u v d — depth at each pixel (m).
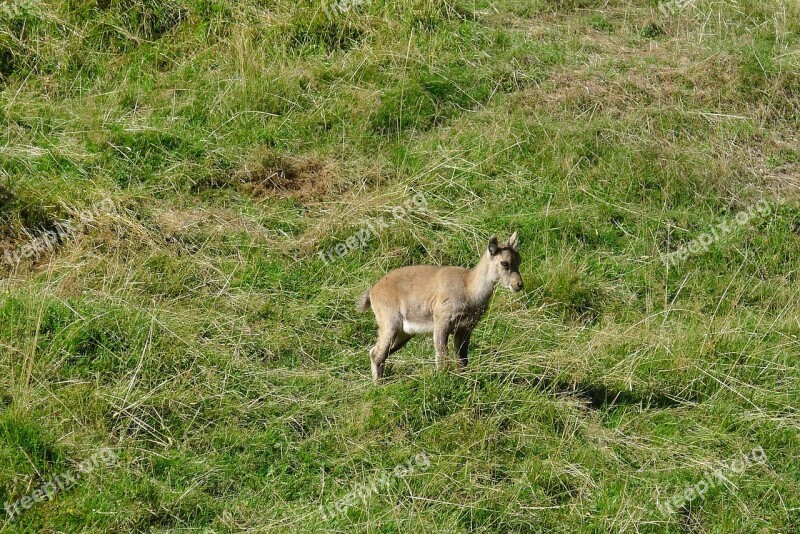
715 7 35.00
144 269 21.44
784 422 19.06
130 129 26.12
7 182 23.17
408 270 19.33
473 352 20.30
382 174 25.78
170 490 16.28
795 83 30.58
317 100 28.25
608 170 26.45
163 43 29.91
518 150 26.81
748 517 16.95
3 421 16.45
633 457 17.97
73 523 15.45
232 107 27.50
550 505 16.75
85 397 17.52
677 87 30.17
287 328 20.55
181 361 18.92
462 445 17.47
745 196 26.62
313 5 31.67
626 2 35.38
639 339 20.83
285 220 23.86
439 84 29.05
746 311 22.77
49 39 29.19
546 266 23.12
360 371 19.72
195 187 24.91
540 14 34.25
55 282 20.77
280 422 17.92
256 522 15.98
